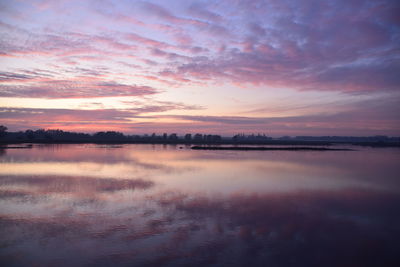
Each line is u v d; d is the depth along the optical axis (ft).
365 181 63.00
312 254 23.90
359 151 203.41
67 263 21.84
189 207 37.96
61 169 75.20
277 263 22.21
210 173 70.59
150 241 26.17
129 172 70.95
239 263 22.12
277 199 43.60
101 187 50.55
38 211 35.06
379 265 22.17
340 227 30.91
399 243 26.55
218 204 39.83
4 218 32.19
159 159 110.93
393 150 229.45
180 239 26.71
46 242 25.61
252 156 132.67
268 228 30.19
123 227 29.73
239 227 30.35
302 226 31.01
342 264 22.24
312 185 56.49
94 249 24.29
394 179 66.54
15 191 46.42
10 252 23.50
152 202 40.34
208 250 24.36
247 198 43.86
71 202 39.60
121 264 21.79
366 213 36.58
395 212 37.17
